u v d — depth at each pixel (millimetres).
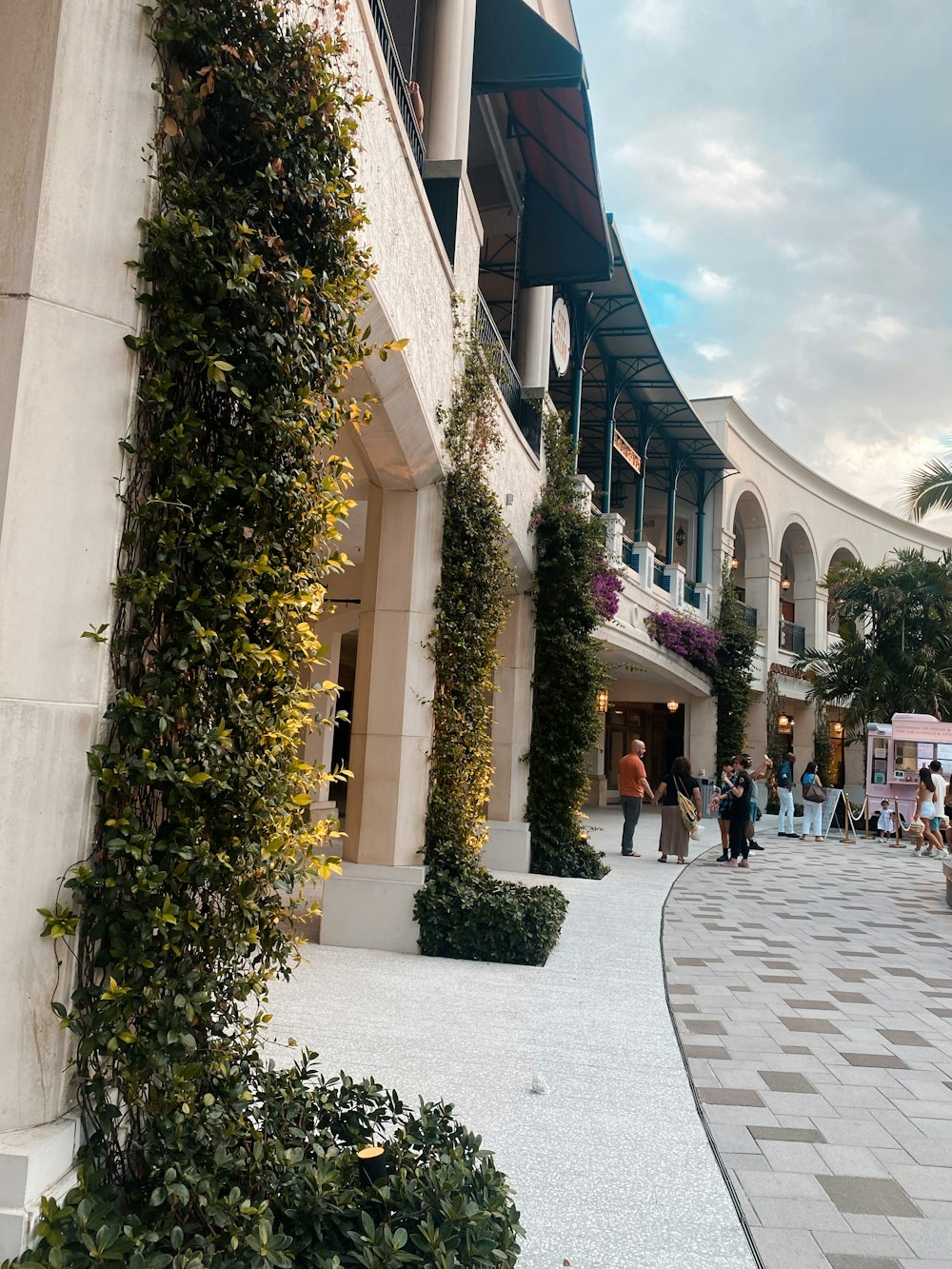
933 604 22828
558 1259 2746
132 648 2604
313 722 3193
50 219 2455
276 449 2955
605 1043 4789
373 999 5383
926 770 16750
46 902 2375
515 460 9891
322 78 3080
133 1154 2562
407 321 5652
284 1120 2719
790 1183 3318
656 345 17688
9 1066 2293
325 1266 2121
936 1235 2988
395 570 6770
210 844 2699
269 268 2895
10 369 2385
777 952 7402
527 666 11125
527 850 10766
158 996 2467
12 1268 1991
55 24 2492
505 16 8844
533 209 11766
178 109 2750
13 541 2352
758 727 27922
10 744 2332
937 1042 5094
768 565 29391
